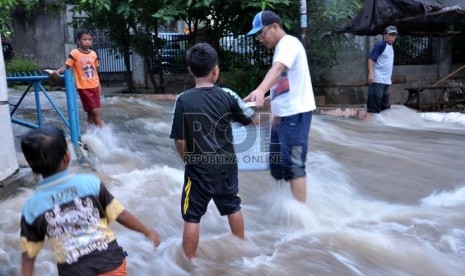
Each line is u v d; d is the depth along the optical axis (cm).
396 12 1024
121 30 1402
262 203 524
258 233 450
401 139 854
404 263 392
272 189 563
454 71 1395
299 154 465
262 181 597
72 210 266
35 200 267
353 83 1247
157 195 529
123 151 719
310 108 463
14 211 482
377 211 509
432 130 946
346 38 1197
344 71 1246
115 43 1459
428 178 627
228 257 404
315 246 420
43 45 1897
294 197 475
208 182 380
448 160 709
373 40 1235
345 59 1237
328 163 680
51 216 263
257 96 409
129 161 670
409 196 563
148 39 1428
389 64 1005
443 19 1092
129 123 935
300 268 385
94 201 273
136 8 1258
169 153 735
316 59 1191
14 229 445
